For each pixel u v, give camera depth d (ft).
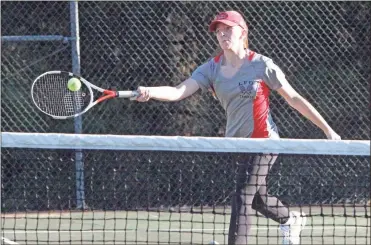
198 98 80.28
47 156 74.02
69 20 79.97
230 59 45.29
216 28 45.21
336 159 74.33
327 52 80.33
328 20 79.82
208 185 73.41
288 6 79.36
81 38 79.25
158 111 80.28
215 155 65.87
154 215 73.00
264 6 79.25
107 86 79.51
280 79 44.98
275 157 44.98
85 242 59.47
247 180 44.42
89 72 79.46
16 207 67.46
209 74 46.11
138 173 72.08
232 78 45.16
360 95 81.30
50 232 64.75
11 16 80.18
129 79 79.51
